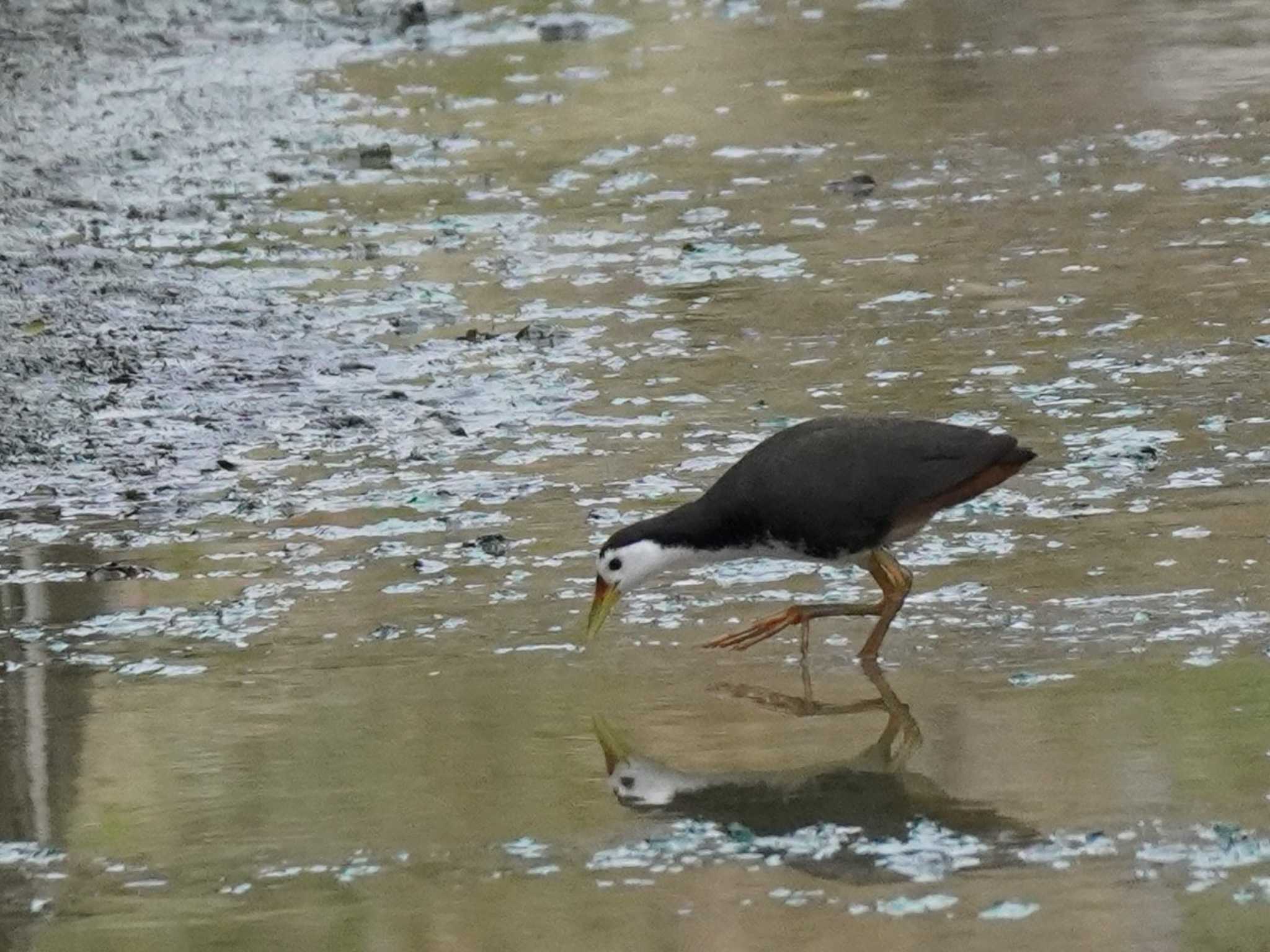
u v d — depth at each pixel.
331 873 4.90
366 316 9.62
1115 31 15.35
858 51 15.23
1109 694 5.59
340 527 7.25
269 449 8.04
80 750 5.66
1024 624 6.13
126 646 6.36
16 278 10.30
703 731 5.57
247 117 13.92
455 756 5.49
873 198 11.27
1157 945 4.33
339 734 5.67
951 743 5.38
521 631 6.34
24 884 4.96
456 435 8.09
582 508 7.29
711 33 16.19
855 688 5.81
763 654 6.11
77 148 13.16
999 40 15.26
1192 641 5.89
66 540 7.26
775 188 11.61
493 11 17.22
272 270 10.43
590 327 9.36
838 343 8.95
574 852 4.93
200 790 5.39
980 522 6.96
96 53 15.84
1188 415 7.83
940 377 8.42
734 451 7.73
